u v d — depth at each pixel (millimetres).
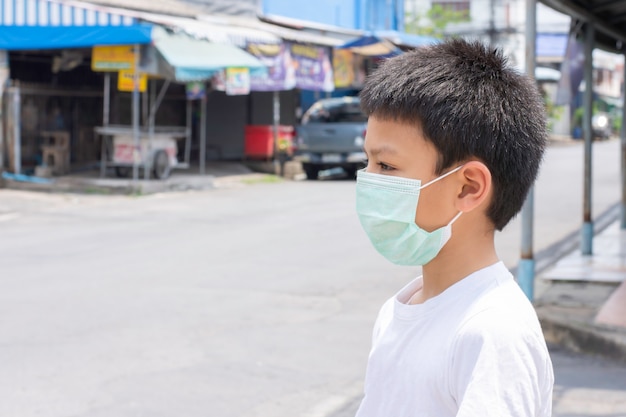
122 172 17797
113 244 10938
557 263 9633
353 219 13383
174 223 12820
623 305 6852
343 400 5367
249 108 23875
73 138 19281
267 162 21328
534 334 1566
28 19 15945
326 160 20281
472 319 1591
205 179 17875
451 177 1691
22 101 17828
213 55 16547
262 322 7203
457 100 1655
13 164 16891
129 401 5301
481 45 1783
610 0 8734
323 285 8695
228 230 12219
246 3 21797
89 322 7090
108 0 17547
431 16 36344
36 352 6250
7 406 5199
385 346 1727
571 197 16406
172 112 20453
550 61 39594
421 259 1755
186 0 20297
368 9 26625
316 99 26609
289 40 20312
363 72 24156
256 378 5750
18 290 8258
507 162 1674
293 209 14625
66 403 5262
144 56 15812
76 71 20125
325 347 6488
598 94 47594
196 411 5156
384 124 1723
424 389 1615
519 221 13109
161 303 7797
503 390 1496
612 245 10766
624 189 12148
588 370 6098
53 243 10977
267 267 9578
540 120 1747
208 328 6973
